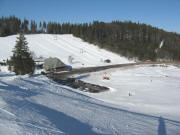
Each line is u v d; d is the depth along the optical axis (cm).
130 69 5444
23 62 3011
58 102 1305
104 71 4834
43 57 6259
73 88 2634
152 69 5650
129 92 2591
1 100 977
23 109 902
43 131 660
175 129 1120
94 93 2441
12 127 633
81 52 7606
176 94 2478
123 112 1420
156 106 1906
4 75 2917
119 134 846
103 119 1055
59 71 4503
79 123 893
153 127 1082
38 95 1425
